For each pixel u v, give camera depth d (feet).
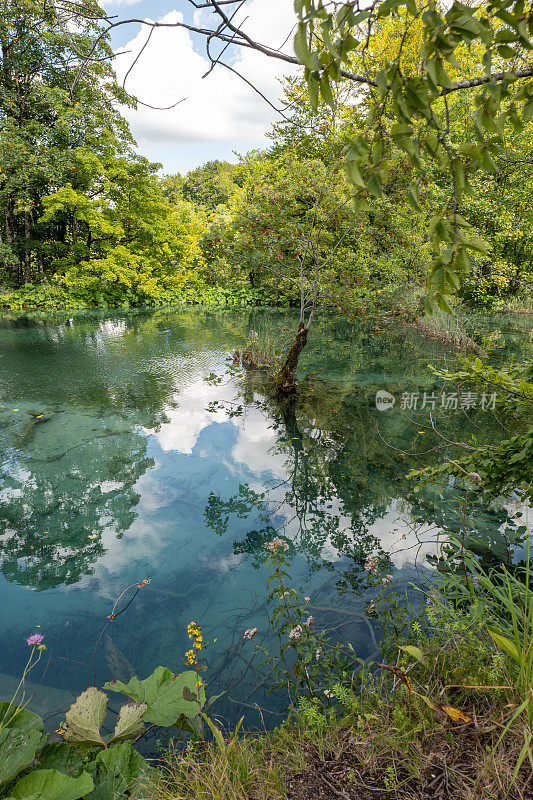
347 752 5.08
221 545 11.21
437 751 4.83
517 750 4.55
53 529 11.87
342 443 17.75
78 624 8.61
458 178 3.06
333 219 22.53
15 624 8.61
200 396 23.73
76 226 62.90
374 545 11.04
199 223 95.45
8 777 4.20
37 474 14.83
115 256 62.18
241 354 31.27
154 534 11.71
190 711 5.36
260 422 20.13
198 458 16.37
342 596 9.16
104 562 10.53
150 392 24.18
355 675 6.93
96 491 13.88
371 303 25.29
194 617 8.79
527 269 48.62
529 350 32.22
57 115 53.57
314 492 13.93
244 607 9.05
